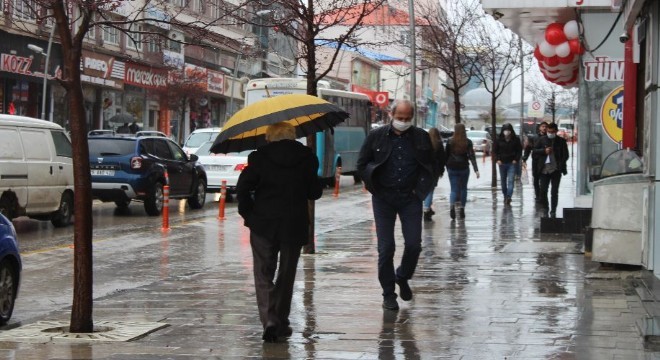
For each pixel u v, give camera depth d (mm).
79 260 10094
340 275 14023
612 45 19844
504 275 13648
